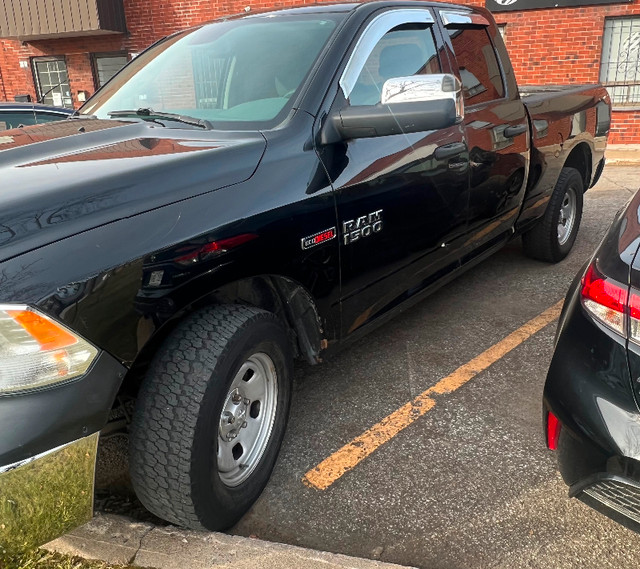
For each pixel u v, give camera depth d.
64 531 1.69
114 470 2.57
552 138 4.29
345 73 2.66
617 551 2.06
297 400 3.05
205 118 2.62
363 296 2.74
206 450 1.94
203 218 1.95
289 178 2.27
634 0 9.55
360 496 2.36
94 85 12.99
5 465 1.50
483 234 3.71
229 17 3.36
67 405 1.58
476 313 4.04
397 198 2.78
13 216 1.62
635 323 1.71
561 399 1.86
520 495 2.33
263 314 2.17
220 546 2.03
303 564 1.96
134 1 12.03
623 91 10.25
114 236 1.73
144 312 1.78
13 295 1.50
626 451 1.67
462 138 3.25
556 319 3.90
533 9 10.06
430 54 3.27
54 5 11.83
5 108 5.23
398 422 2.83
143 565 1.99
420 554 2.08
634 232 1.88
